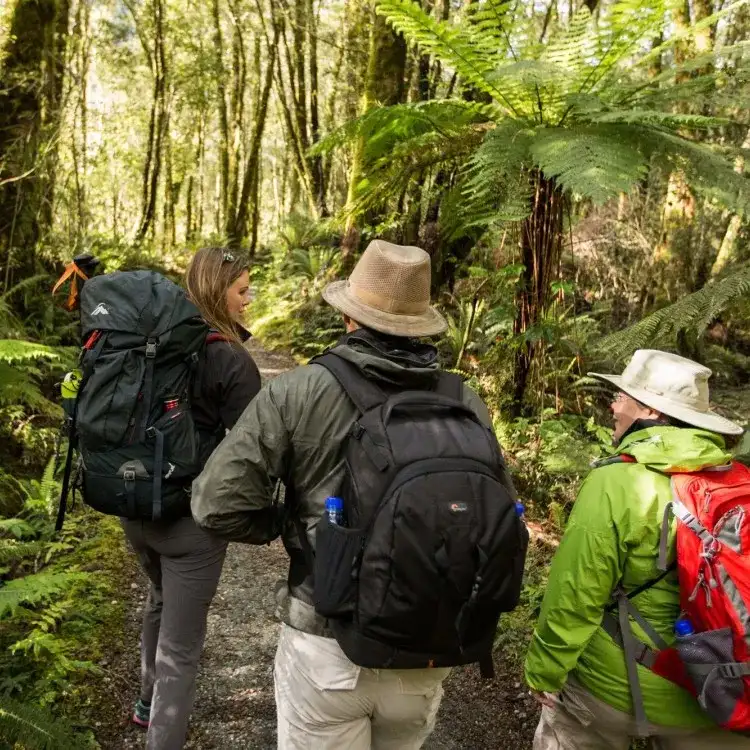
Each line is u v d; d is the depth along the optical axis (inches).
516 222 199.2
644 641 71.7
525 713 117.3
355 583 58.2
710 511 68.3
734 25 404.2
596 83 171.6
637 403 82.4
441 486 56.9
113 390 80.4
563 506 183.0
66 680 112.8
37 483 166.1
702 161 150.6
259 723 110.5
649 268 383.9
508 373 225.5
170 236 1026.7
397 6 153.6
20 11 258.4
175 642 88.4
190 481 83.7
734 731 65.9
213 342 87.4
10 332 230.2
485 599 57.1
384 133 195.6
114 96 982.4
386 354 64.7
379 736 69.7
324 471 63.7
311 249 523.2
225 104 968.9
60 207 514.0
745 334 370.6
